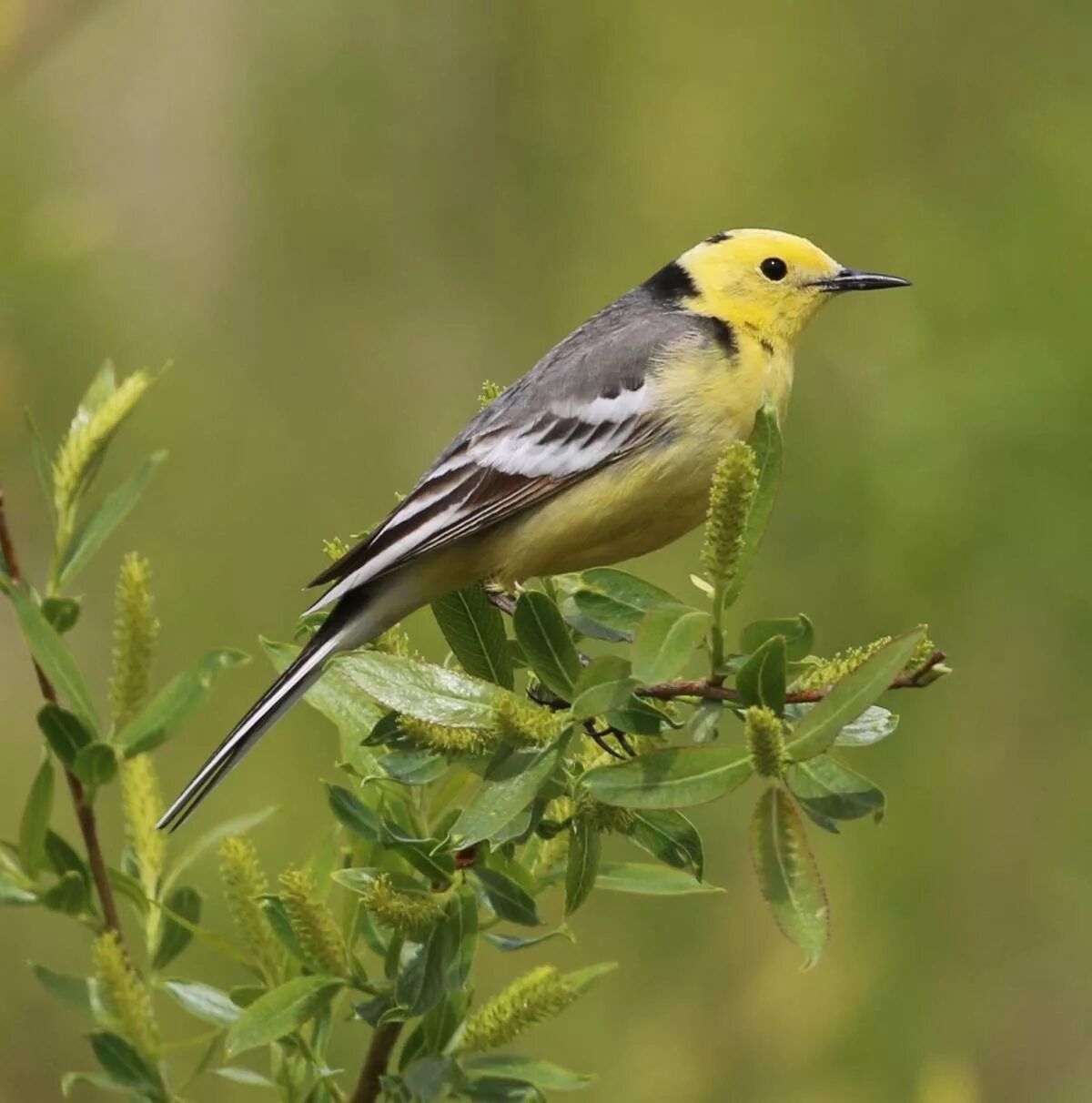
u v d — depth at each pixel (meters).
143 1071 6.42
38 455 7.08
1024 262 13.02
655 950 12.95
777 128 15.20
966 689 12.98
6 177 11.98
